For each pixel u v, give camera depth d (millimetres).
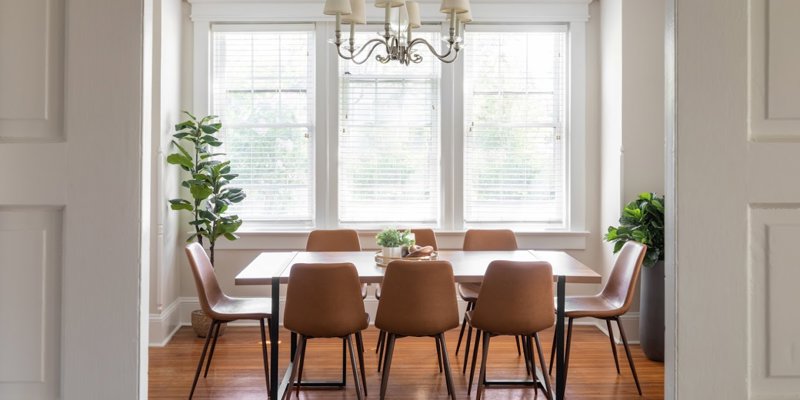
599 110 4805
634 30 4266
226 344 4285
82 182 1099
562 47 4867
